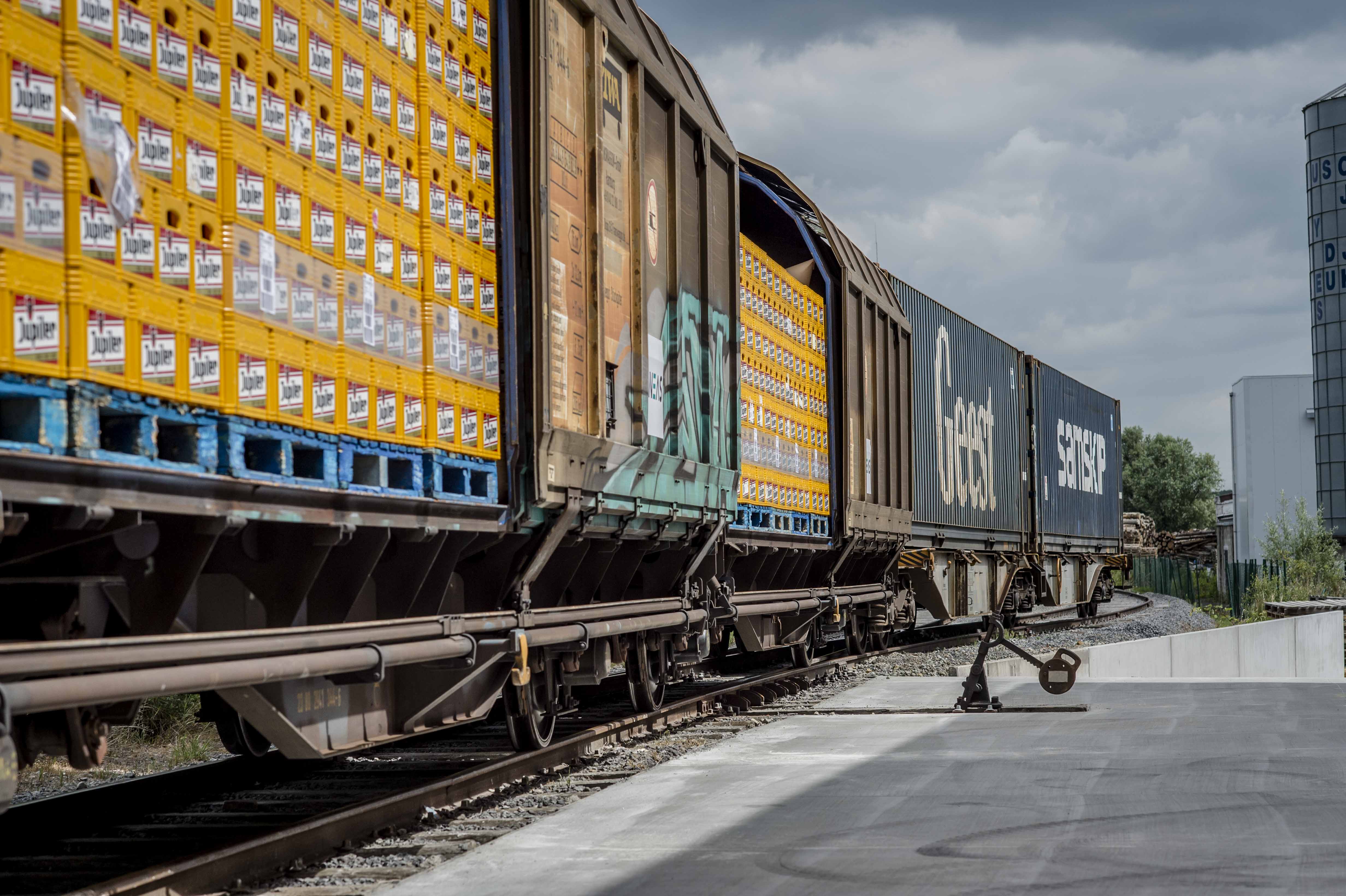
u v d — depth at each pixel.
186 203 4.62
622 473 9.37
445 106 6.98
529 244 7.90
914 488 20.62
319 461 5.61
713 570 12.69
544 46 8.06
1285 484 84.88
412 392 6.43
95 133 4.12
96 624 5.11
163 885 5.18
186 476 4.59
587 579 10.05
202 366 4.68
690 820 6.93
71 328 4.02
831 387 16.92
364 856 6.26
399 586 7.16
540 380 7.82
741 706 12.87
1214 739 10.08
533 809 7.46
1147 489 111.69
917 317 21.23
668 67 10.98
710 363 11.83
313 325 5.47
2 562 4.50
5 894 5.60
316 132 5.55
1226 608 40.22
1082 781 8.09
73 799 7.53
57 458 3.95
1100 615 35.75
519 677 8.17
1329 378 78.44
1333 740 10.01
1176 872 5.60
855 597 18.34
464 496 7.08
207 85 4.77
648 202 10.40
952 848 6.16
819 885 5.46
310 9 5.54
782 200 16.53
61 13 4.03
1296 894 5.20
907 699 13.62
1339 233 78.31
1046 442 30.19
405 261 6.41
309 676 5.83
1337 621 27.91
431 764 9.29
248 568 6.14
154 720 11.15
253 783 8.59
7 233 3.77
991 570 25.98
